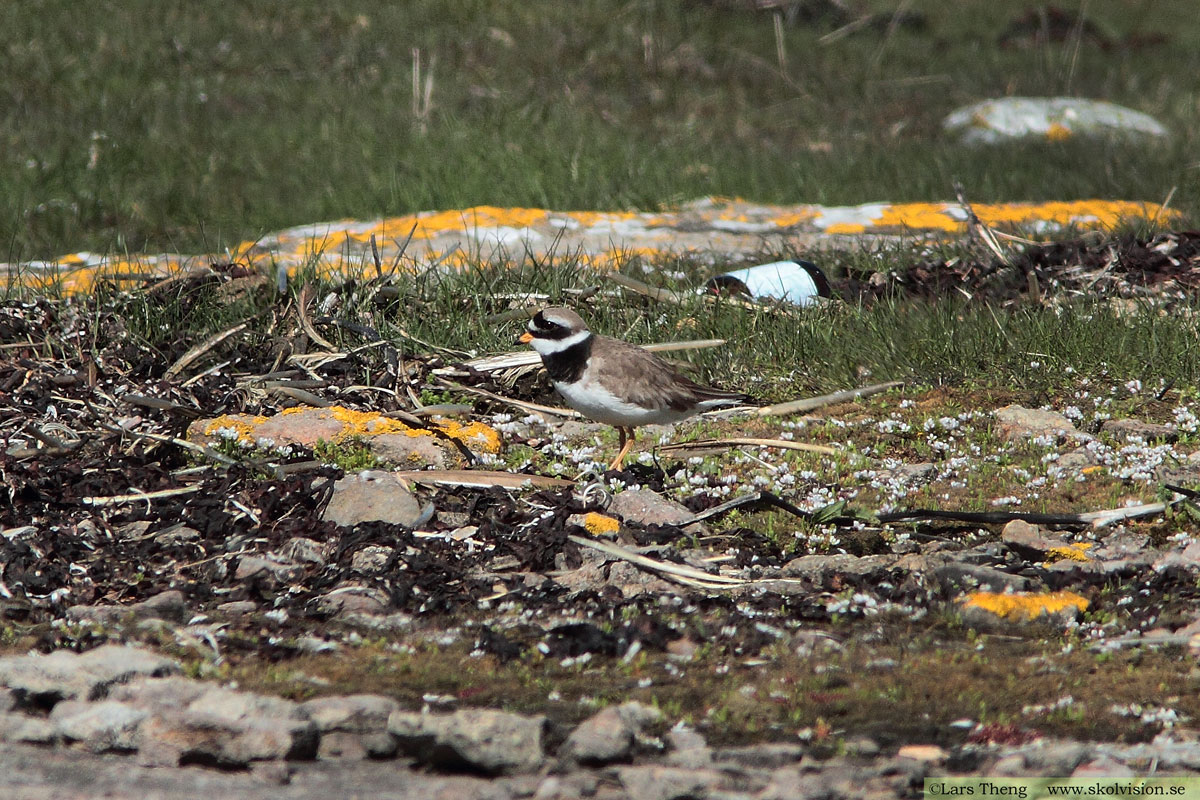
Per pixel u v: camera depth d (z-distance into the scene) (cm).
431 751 623
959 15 4416
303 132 2628
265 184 2330
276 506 958
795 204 2259
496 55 3369
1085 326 1284
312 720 645
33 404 1146
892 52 3831
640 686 707
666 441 1141
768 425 1169
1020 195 2261
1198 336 1261
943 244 1723
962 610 794
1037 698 687
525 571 870
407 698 689
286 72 3108
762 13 4009
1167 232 1666
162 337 1323
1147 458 1030
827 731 653
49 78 2859
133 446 1072
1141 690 694
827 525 946
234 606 819
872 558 875
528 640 766
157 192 2247
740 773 596
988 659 737
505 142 2541
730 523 959
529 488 1001
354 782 613
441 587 838
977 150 2656
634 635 752
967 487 1009
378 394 1180
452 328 1338
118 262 1684
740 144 2792
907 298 1456
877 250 1753
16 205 2114
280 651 741
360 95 2955
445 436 1091
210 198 2244
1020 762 605
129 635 768
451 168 2342
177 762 631
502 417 1180
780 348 1310
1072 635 765
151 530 934
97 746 643
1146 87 3541
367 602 814
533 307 1392
